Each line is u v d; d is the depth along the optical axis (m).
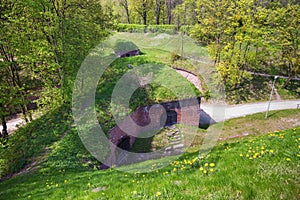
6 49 18.78
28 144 15.84
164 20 58.47
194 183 5.70
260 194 4.80
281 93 37.16
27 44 17.41
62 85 18.56
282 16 37.75
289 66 39.12
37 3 16.23
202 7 39.34
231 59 35.47
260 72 40.69
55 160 13.33
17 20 16.72
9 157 15.12
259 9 37.22
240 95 36.00
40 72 20.09
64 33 18.95
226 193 4.96
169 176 6.84
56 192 8.87
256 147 8.54
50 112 19.09
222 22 35.91
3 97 17.16
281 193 4.82
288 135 10.23
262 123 28.17
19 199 9.22
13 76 20.50
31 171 12.74
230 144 13.68
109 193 6.50
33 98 26.77
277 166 5.98
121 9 57.41
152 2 54.50
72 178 10.88
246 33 35.41
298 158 6.54
